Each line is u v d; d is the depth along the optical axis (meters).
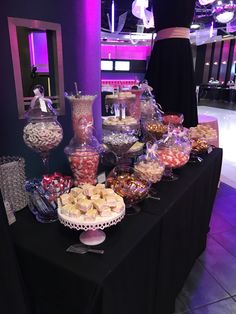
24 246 0.92
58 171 1.57
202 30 9.30
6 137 1.26
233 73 14.28
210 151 2.07
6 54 1.18
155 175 1.32
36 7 1.26
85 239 0.93
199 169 1.69
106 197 0.95
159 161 1.40
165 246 1.21
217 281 1.88
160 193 1.33
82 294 0.80
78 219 0.89
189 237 1.65
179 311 1.63
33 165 1.42
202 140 2.02
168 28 2.07
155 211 1.16
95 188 1.03
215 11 4.37
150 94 2.07
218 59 15.18
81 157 1.22
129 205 1.12
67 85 1.52
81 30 1.54
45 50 1.38
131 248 0.91
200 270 1.98
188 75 2.16
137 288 1.02
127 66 11.81
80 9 1.50
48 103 1.18
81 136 1.30
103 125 1.71
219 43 14.83
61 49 1.43
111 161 1.59
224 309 1.66
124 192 1.09
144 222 1.07
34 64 1.35
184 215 1.42
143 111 2.03
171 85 2.17
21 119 1.30
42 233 1.00
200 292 1.78
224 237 2.40
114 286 0.82
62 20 1.40
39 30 1.32
